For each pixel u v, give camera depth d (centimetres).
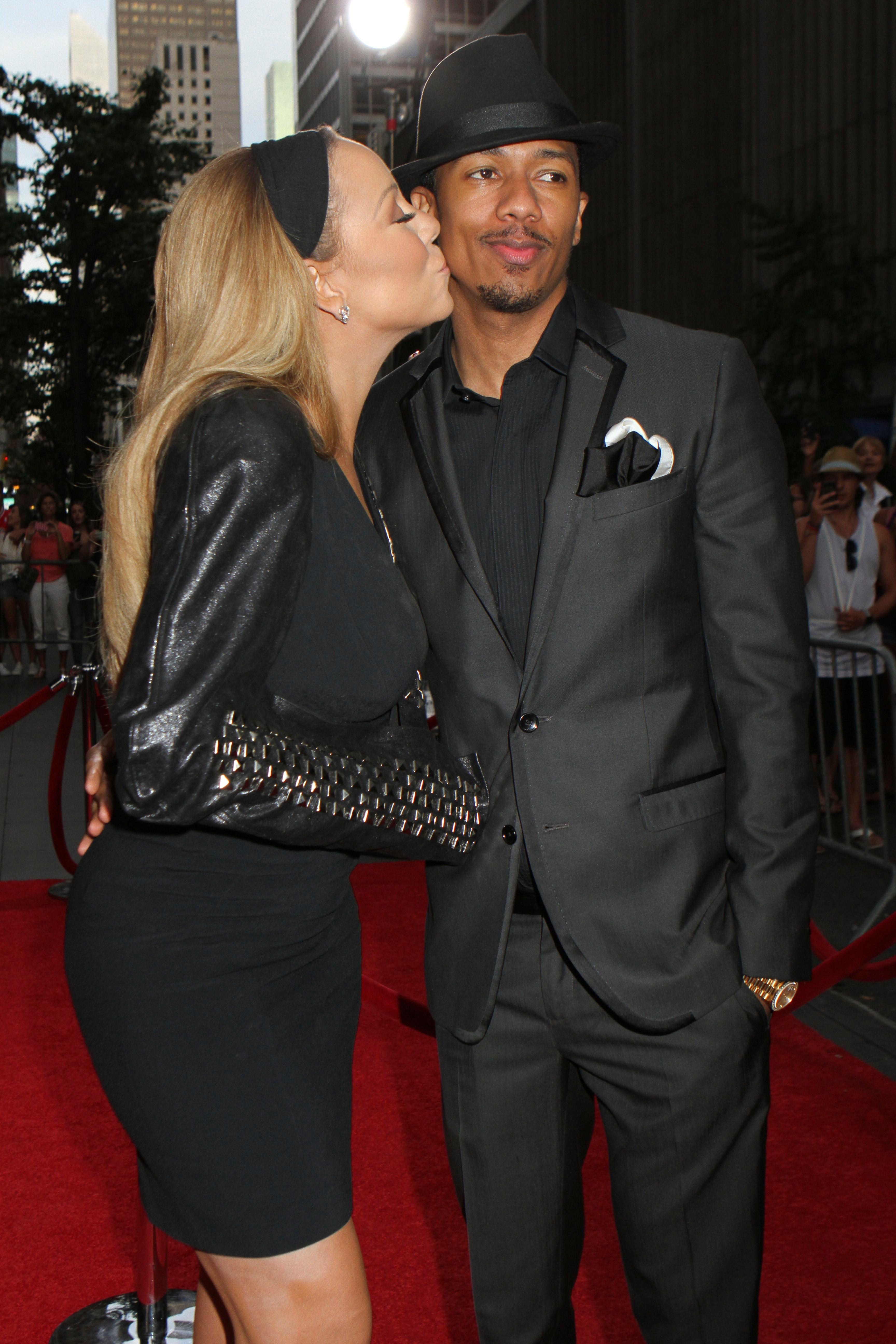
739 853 176
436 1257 260
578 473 175
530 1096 186
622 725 175
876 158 1578
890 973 323
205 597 130
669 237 2162
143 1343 219
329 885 156
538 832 176
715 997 173
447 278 168
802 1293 244
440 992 189
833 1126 315
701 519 176
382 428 197
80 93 2731
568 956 175
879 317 1263
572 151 179
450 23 4459
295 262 151
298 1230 143
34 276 2786
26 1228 274
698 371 177
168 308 154
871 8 1573
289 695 147
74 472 2817
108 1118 327
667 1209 176
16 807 706
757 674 173
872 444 652
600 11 2411
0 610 1295
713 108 1994
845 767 481
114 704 131
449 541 183
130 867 148
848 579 589
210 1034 143
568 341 182
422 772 157
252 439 134
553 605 174
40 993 417
